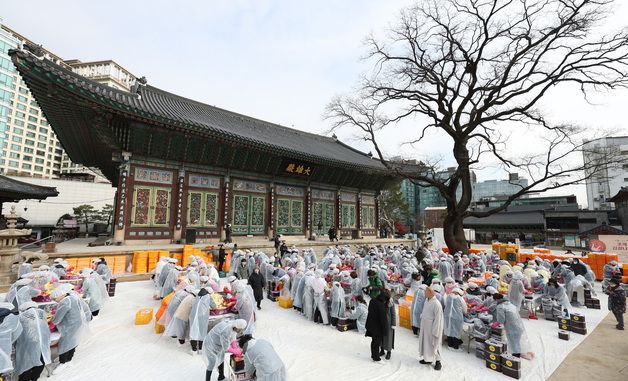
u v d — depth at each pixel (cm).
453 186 2464
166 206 2064
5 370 498
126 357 718
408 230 7044
